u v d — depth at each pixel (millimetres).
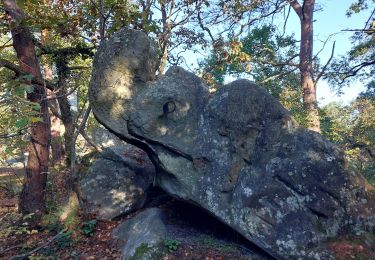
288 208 6156
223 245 6477
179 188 6891
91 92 7137
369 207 6230
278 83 17750
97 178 8562
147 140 6969
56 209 8492
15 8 8148
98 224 7914
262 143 6637
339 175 6262
